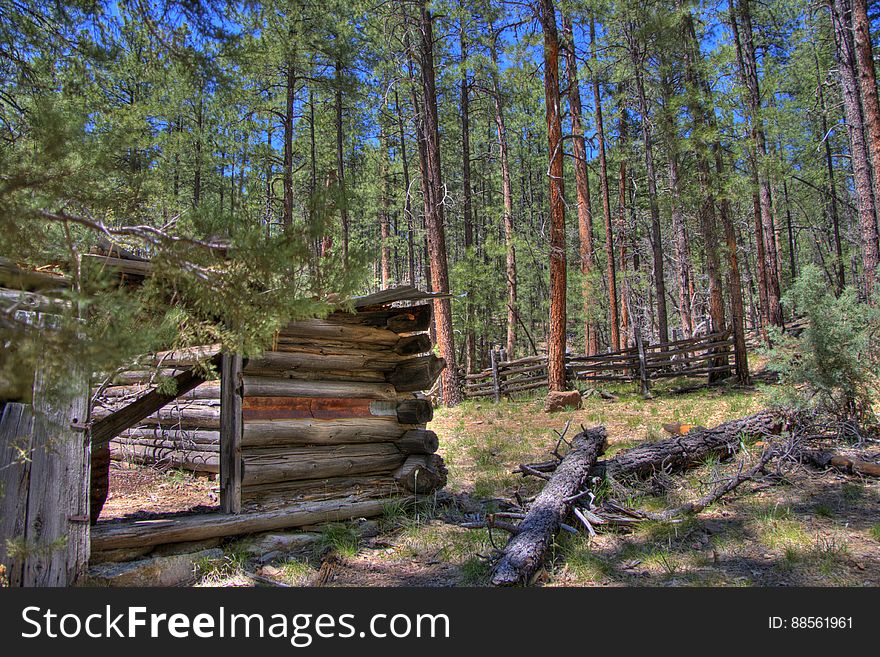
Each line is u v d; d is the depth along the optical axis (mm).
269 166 19109
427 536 5039
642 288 23625
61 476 3492
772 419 7043
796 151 18203
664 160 19203
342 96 21188
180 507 5488
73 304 1989
